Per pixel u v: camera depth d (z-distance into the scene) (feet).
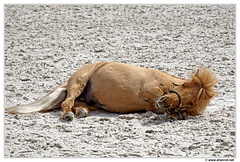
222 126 37.01
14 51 69.15
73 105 41.98
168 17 89.61
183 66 59.88
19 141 34.30
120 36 77.51
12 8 98.63
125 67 41.22
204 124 37.70
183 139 34.30
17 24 85.71
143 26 83.51
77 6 100.48
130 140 34.32
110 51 68.80
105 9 97.50
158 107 38.17
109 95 40.55
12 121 39.17
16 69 59.62
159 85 40.01
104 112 42.24
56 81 53.57
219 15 89.71
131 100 40.34
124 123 38.29
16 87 50.96
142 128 36.99
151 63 61.77
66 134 35.73
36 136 35.32
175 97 38.42
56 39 75.97
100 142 33.91
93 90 41.24
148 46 71.36
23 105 42.42
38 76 56.13
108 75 40.75
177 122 38.50
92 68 42.16
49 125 37.86
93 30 81.41
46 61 63.82
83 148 32.76
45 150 32.42
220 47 69.92
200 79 39.68
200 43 72.23
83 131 36.45
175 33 78.54
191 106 39.50
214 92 39.75
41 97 46.93
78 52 68.54
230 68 58.70
